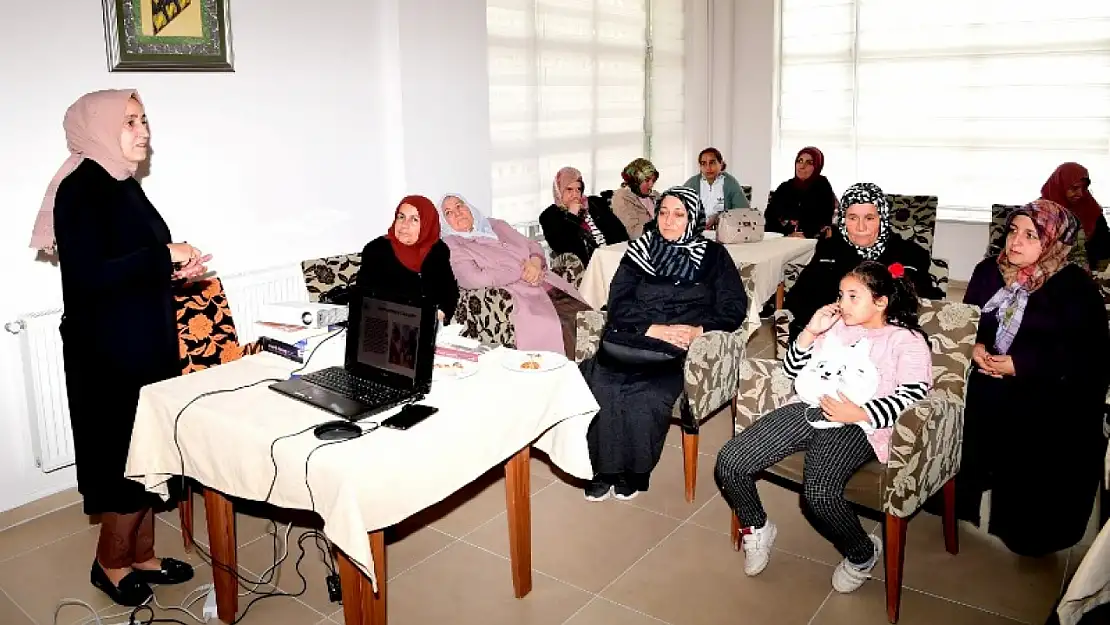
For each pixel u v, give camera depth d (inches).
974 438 108.7
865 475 94.8
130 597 100.3
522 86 213.3
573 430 97.7
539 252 172.6
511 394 88.7
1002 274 111.8
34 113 118.9
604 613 97.8
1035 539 106.8
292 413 83.4
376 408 83.1
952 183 264.8
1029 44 246.1
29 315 119.4
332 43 156.6
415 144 170.1
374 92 165.6
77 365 94.0
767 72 284.4
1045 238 103.6
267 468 78.4
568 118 231.8
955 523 108.3
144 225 97.2
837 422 97.6
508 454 89.5
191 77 135.8
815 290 128.4
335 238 162.9
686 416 121.6
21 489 126.0
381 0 163.9
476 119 183.2
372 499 74.5
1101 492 122.4
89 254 91.5
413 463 77.4
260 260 150.3
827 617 96.3
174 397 88.3
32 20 117.0
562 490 130.0
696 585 103.4
